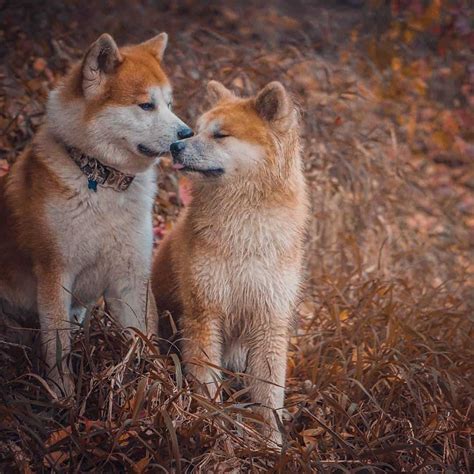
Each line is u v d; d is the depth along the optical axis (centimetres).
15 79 1195
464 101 1634
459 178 1493
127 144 777
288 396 839
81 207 759
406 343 873
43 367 768
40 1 1347
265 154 748
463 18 1695
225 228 749
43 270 767
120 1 1432
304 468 668
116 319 812
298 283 783
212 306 759
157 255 878
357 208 1285
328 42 1608
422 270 1238
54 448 668
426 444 736
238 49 1454
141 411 699
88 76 765
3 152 1080
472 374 843
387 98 1563
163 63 1335
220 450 685
